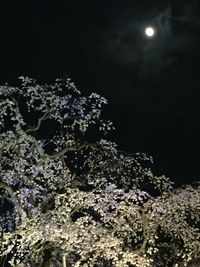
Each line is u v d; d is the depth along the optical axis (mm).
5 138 17156
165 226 15047
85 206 14602
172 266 16688
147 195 14531
